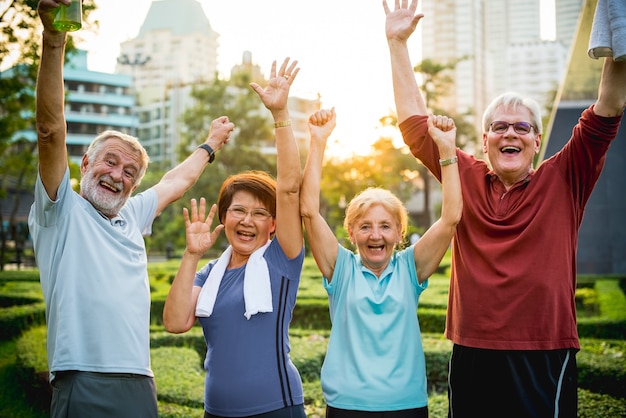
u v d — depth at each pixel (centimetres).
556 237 277
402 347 277
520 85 10081
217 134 367
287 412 269
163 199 331
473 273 283
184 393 457
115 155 288
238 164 2856
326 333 688
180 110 6119
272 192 296
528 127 291
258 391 268
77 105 6031
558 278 273
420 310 766
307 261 1497
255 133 2964
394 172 2959
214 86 3009
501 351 274
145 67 11519
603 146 282
